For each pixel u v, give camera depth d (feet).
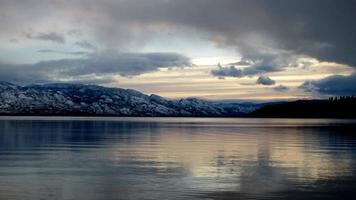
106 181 86.17
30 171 100.63
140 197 71.05
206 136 265.95
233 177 92.02
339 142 207.10
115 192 75.05
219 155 139.44
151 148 167.63
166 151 153.79
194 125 544.21
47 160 123.44
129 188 78.69
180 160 124.06
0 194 72.95
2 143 192.44
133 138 239.30
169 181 86.43
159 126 487.61
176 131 346.74
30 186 80.48
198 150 158.30
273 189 78.13
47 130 338.95
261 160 124.98
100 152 149.07
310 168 107.24
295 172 99.91
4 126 424.46
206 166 110.52
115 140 219.41
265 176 93.40
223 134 295.48
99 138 237.04
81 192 75.05
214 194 73.61
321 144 192.85
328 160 125.70
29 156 134.72
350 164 115.75
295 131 346.33
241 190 77.05
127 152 149.48
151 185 81.97
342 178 90.79
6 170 102.37
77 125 486.38
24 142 199.52
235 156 136.36
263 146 179.32
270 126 496.23
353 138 242.99
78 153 145.38
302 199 69.87
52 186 80.48
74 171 100.89
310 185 82.28
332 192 75.51
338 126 473.67
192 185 81.82
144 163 116.88
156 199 69.62
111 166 109.81
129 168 106.22
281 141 214.69
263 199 69.72
